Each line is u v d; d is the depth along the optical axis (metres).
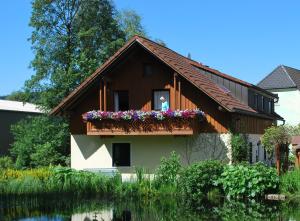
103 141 29.22
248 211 17.73
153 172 28.03
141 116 27.00
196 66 31.16
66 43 40.97
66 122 40.28
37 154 38.22
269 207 18.77
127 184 23.11
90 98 29.48
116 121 27.62
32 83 40.38
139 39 27.20
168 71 27.97
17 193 22.69
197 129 26.97
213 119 27.06
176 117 26.47
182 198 21.70
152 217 16.50
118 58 27.77
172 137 27.83
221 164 22.81
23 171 24.95
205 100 27.20
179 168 23.39
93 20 41.59
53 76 39.72
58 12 40.97
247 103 30.83
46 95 39.75
